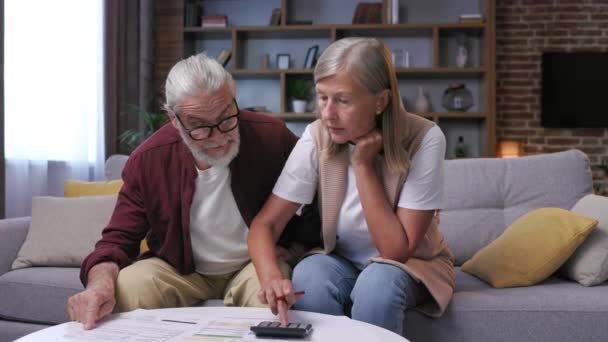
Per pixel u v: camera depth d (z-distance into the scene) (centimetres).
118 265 150
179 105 140
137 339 105
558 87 555
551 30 560
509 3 564
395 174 153
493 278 183
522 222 199
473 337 158
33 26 356
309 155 160
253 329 108
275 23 530
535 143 563
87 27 413
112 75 438
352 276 158
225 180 162
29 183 355
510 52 564
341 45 143
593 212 196
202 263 166
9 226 236
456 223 224
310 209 171
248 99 561
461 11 542
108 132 434
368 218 149
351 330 111
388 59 146
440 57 543
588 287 177
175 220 160
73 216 237
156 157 162
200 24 543
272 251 145
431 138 155
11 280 209
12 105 338
